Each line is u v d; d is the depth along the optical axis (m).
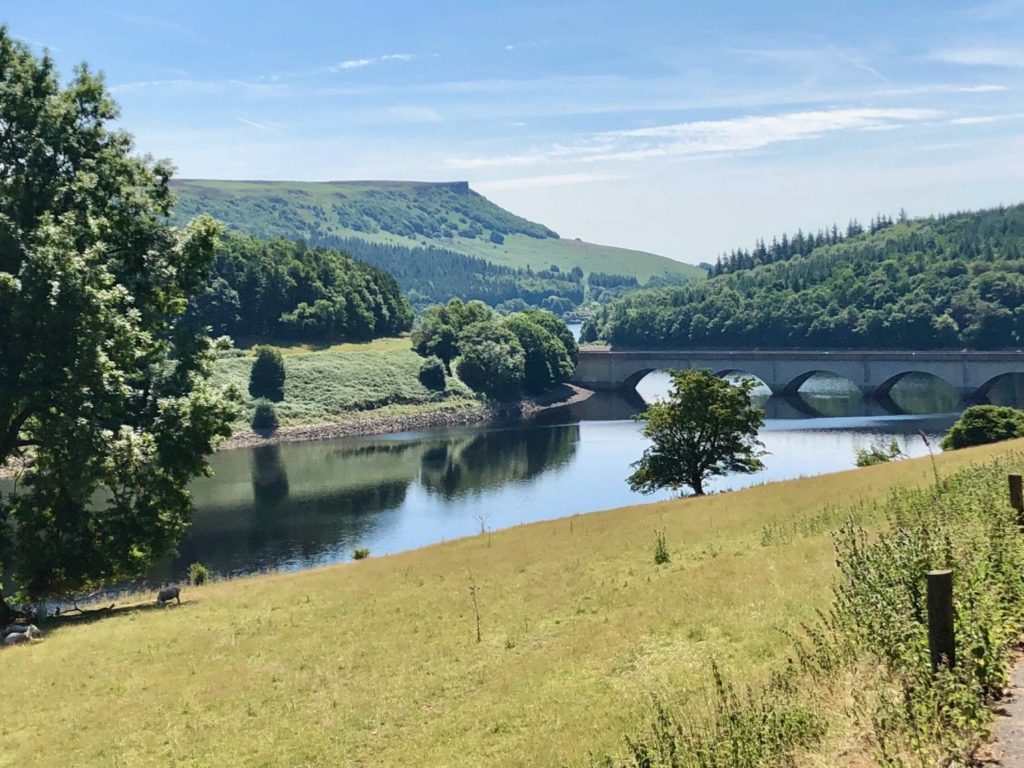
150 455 37.78
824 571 23.66
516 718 17.52
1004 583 14.51
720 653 18.56
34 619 38.03
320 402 160.38
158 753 18.53
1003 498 21.95
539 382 194.12
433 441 140.50
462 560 39.72
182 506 41.97
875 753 10.27
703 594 24.44
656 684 17.50
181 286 43.66
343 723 19.05
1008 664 12.41
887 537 18.31
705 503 47.94
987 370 164.12
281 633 28.77
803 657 14.27
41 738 20.22
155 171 43.94
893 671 12.34
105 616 37.53
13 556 39.28
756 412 70.00
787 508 40.84
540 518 83.62
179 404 40.97
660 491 94.25
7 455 38.91
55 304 34.81
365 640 26.27
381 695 20.64
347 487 102.62
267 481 107.56
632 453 120.94
